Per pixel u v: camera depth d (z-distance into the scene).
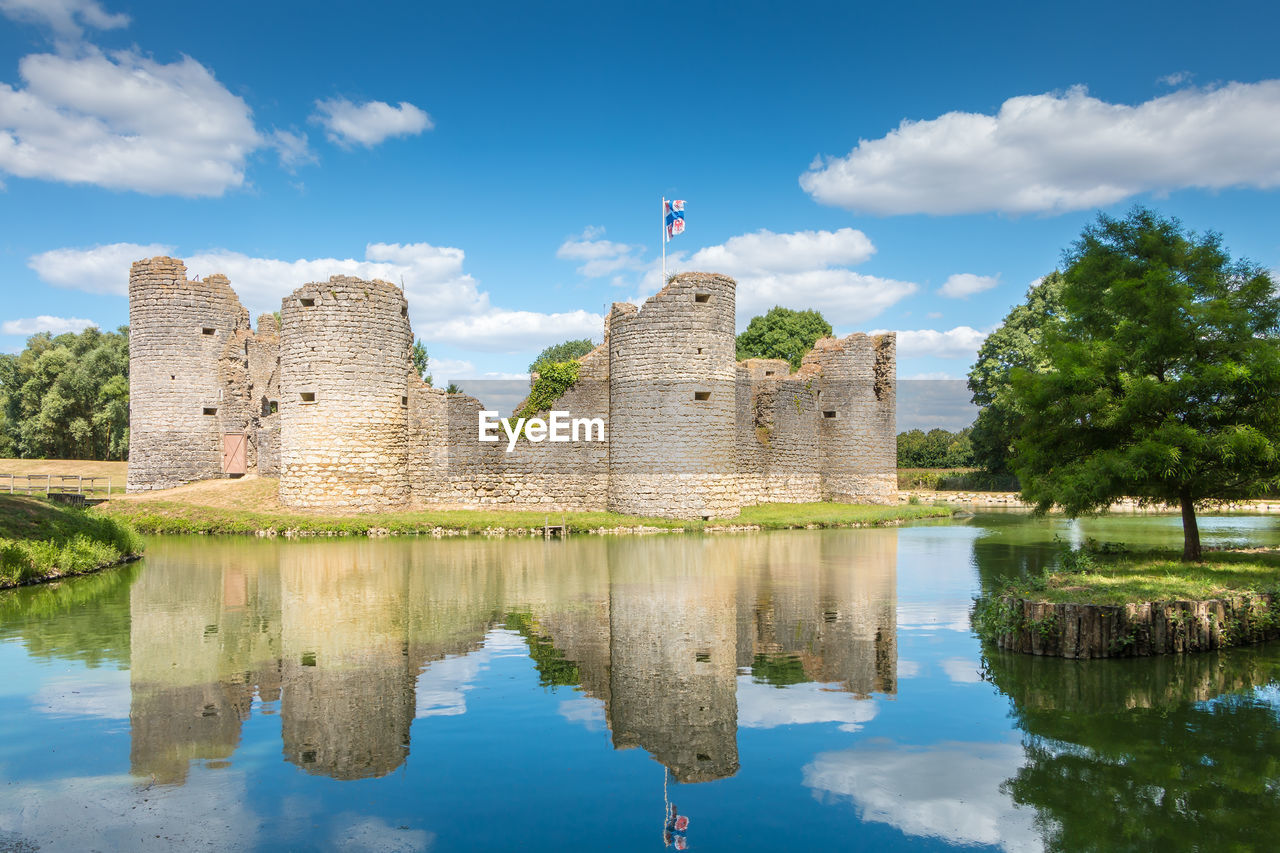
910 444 88.06
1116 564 17.84
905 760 9.21
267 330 44.47
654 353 34.00
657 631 14.59
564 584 19.17
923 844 7.38
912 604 16.95
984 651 13.38
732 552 25.25
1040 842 7.45
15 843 7.24
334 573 20.86
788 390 43.28
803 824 7.75
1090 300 21.38
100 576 20.62
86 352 73.88
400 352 35.41
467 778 8.66
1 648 13.41
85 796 8.20
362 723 10.12
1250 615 13.93
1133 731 10.05
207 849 7.18
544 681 11.71
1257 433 16.97
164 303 39.31
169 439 39.22
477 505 36.75
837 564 22.52
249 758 9.12
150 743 9.49
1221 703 11.02
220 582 19.53
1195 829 7.73
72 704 10.74
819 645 13.66
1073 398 19.42
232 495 35.56
